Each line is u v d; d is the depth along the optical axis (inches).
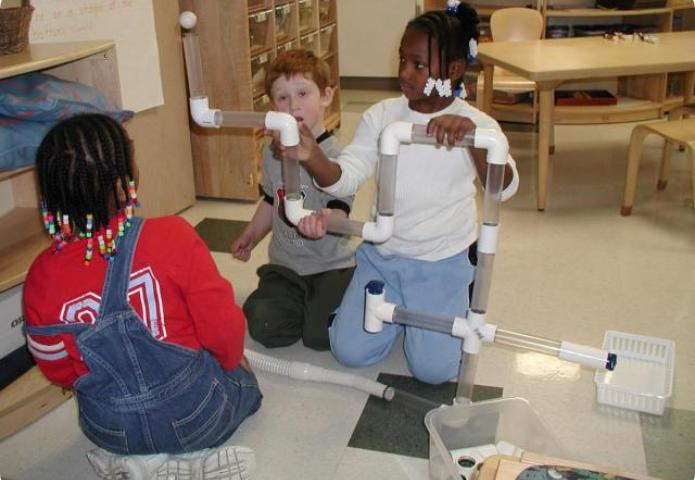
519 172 134.0
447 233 64.8
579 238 103.3
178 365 51.1
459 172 62.8
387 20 198.1
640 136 107.7
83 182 44.3
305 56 72.8
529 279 90.7
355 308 69.4
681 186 124.5
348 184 60.6
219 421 55.7
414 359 67.5
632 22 185.8
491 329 51.3
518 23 141.2
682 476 56.5
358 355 69.6
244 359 63.9
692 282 89.0
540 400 66.6
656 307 83.0
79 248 46.8
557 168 135.8
